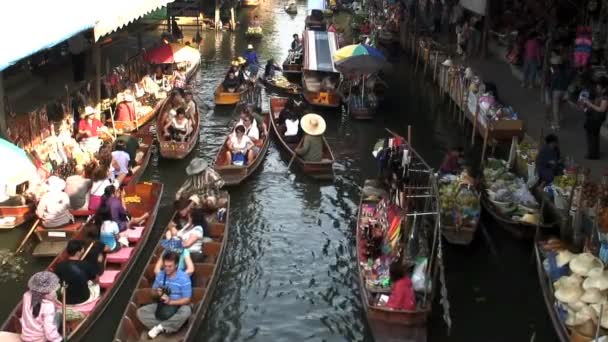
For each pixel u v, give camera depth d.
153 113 23.34
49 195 14.48
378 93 28.42
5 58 13.18
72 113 20.45
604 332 11.09
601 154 18.81
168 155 19.89
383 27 42.34
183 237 13.56
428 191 15.30
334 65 26.78
